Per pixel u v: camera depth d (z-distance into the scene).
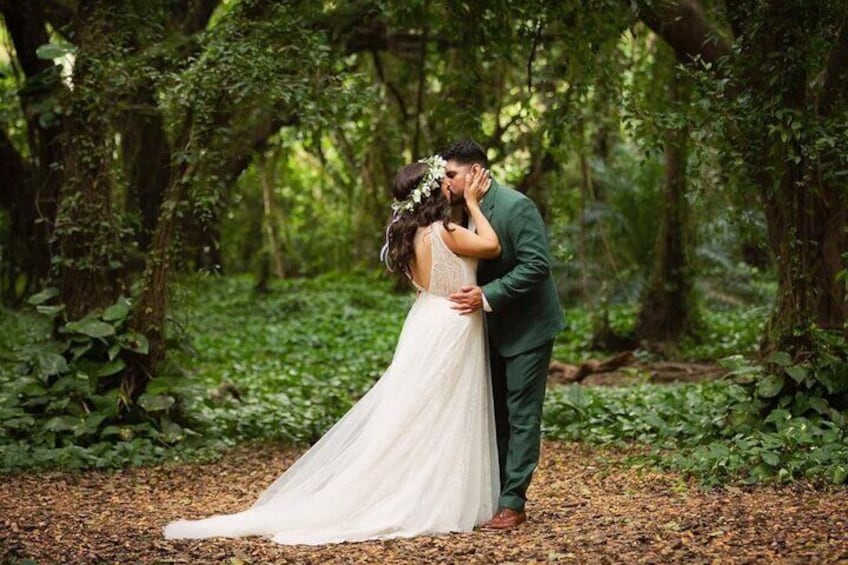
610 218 18.53
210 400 9.84
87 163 8.56
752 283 18.69
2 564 4.81
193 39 10.09
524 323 5.61
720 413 8.11
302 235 27.62
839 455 6.54
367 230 25.98
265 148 12.73
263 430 9.19
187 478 7.53
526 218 5.56
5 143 15.77
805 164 7.43
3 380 10.23
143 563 4.93
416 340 5.67
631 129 9.50
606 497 6.49
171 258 8.66
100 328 8.30
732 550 4.75
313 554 5.07
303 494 5.65
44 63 11.68
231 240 26.58
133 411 8.45
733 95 7.86
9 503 6.57
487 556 4.92
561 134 10.96
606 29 10.10
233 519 5.52
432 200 5.68
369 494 5.51
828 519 5.27
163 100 8.65
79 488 7.14
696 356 14.38
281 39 8.52
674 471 7.13
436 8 10.30
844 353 7.61
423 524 5.44
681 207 14.88
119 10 8.68
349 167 22.64
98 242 8.55
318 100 8.55
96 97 8.42
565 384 12.67
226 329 16.98
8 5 11.45
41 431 8.13
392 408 5.61
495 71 15.15
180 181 8.56
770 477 6.46
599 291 18.84
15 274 17.12
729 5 7.81
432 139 13.37
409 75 16.44
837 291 9.12
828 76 8.16
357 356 14.81
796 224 7.65
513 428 5.62
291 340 16.09
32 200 16.11
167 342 8.78
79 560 5.00
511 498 5.58
